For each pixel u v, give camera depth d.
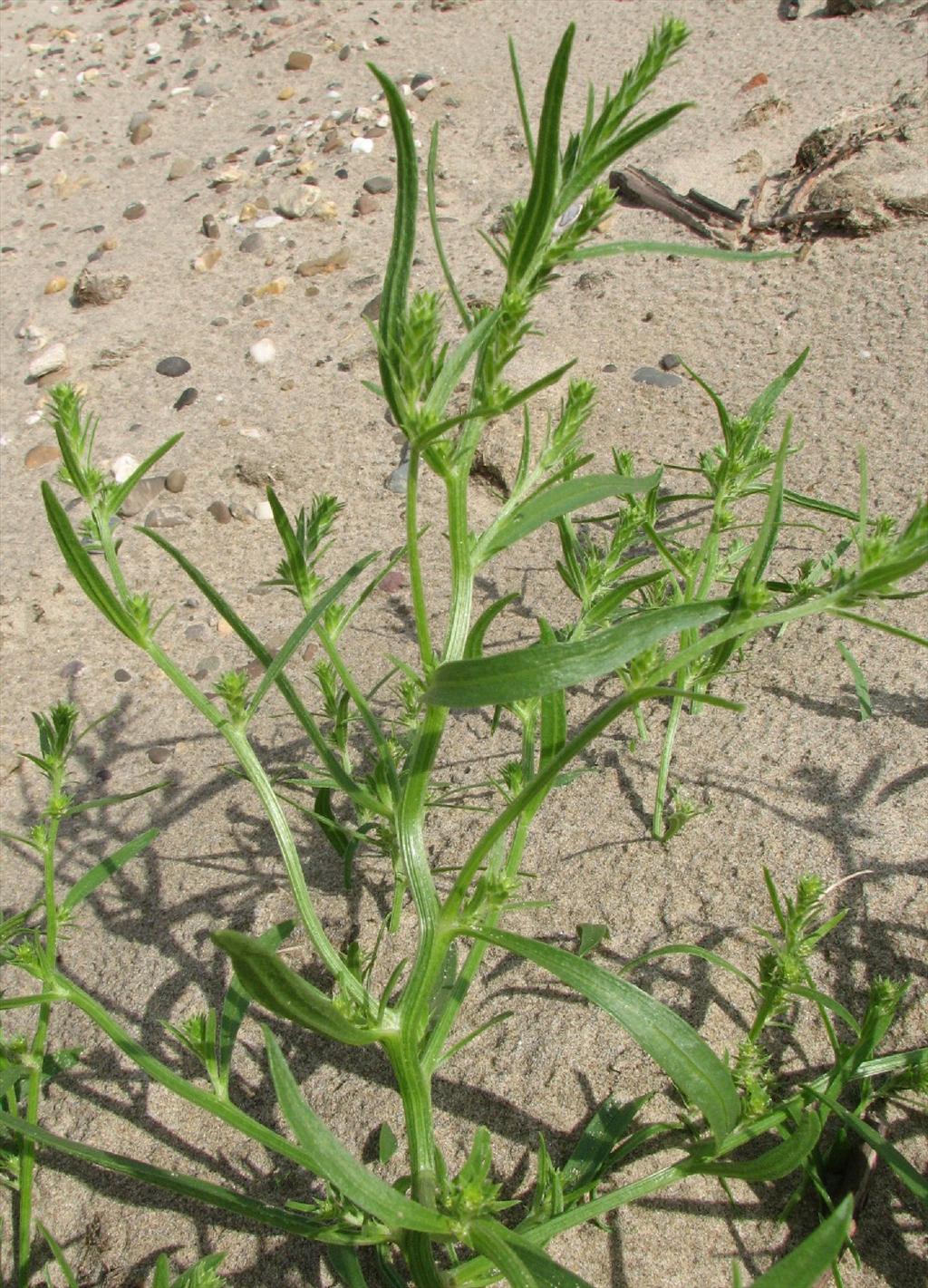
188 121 0.64
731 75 0.54
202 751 0.30
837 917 0.18
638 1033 0.14
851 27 0.55
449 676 0.14
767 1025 0.20
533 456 0.36
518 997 0.22
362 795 0.17
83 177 0.61
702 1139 0.19
